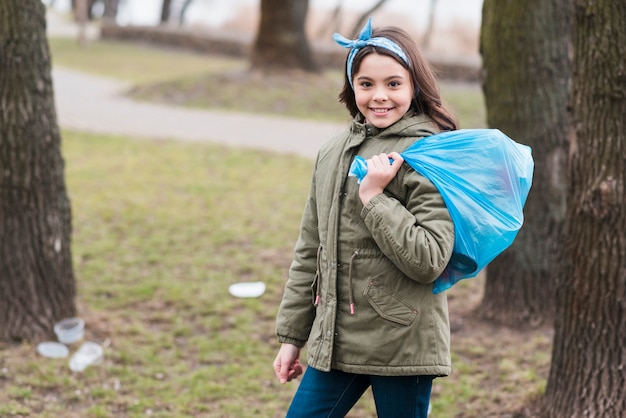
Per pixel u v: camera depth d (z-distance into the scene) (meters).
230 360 4.54
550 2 4.65
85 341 4.58
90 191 8.02
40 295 4.48
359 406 3.96
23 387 4.02
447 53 21.34
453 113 2.39
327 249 2.29
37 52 4.33
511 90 4.73
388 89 2.24
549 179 4.79
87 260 6.12
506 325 4.90
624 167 3.06
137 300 5.35
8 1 4.20
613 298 3.14
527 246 4.85
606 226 3.11
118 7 34.59
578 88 3.17
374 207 2.12
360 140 2.29
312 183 2.45
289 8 15.16
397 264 2.11
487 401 3.97
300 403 2.38
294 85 14.55
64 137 10.57
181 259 6.20
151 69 18.70
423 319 2.21
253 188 8.34
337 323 2.29
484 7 4.80
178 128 11.59
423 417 2.29
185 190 8.19
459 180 2.15
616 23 2.99
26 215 4.41
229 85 14.50
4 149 4.31
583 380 3.24
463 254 2.16
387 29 2.31
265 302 5.40
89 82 16.14
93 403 3.97
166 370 4.37
